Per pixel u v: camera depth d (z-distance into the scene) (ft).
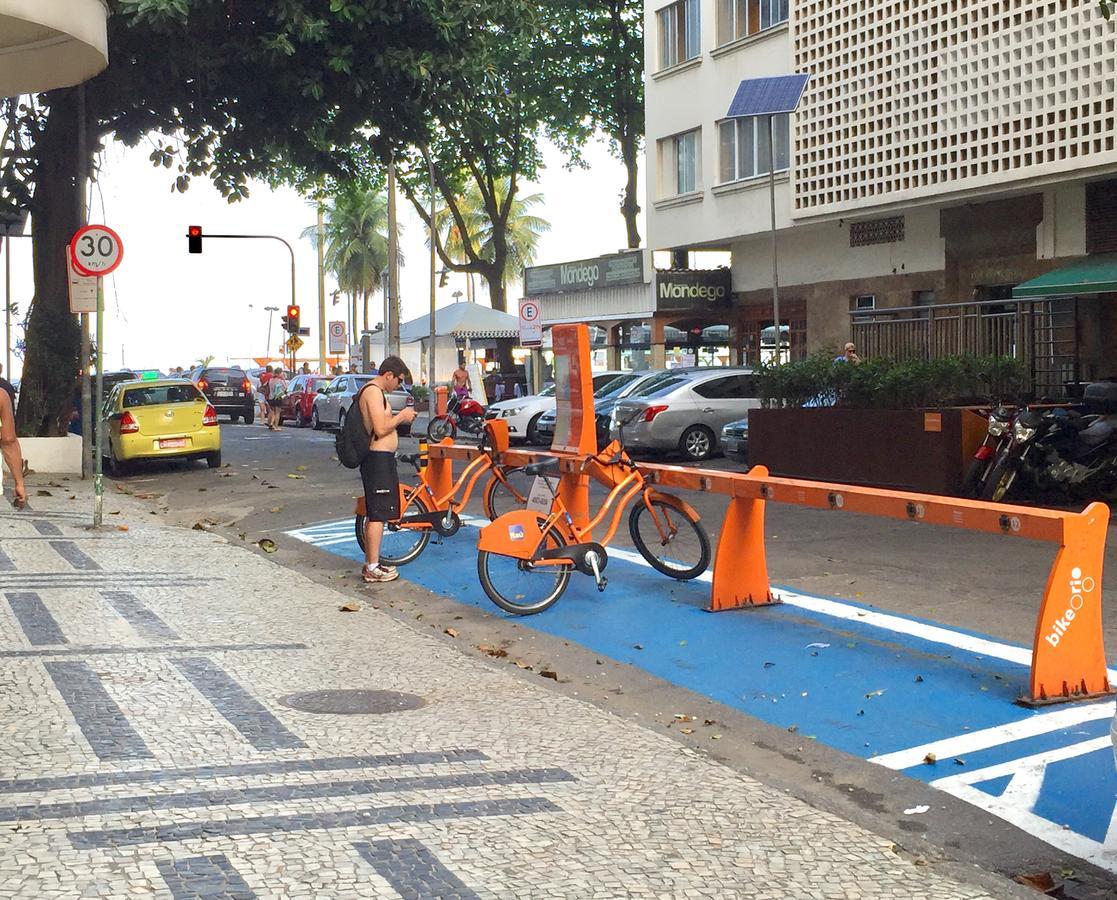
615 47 136.46
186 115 77.82
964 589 34.09
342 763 18.94
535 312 94.02
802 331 96.99
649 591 34.99
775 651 28.09
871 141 80.79
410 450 90.79
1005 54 70.03
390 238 142.61
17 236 81.92
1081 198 71.67
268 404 137.59
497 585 32.68
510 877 14.62
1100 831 17.78
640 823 16.71
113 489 64.64
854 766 20.74
